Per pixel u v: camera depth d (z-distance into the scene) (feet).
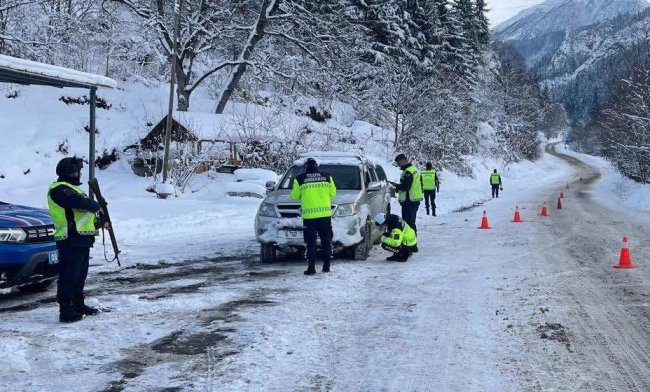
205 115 89.66
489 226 54.29
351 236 32.58
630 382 15.26
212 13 100.73
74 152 82.17
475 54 213.05
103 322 20.51
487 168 193.36
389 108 133.49
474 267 31.91
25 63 30.19
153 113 96.27
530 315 21.76
